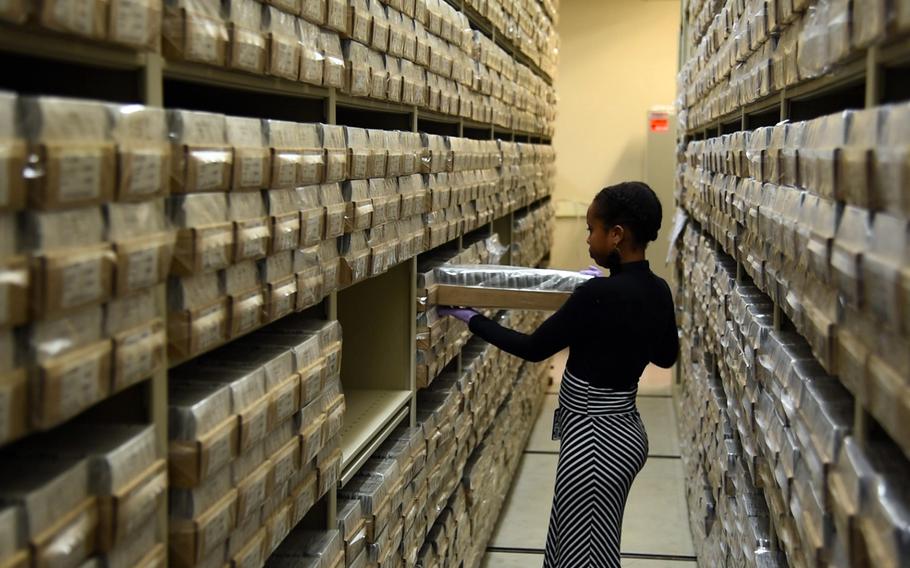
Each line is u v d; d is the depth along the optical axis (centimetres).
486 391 388
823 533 143
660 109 776
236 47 135
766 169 203
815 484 149
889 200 108
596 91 850
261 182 143
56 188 92
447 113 301
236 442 134
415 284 274
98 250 99
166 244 114
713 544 317
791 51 184
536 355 262
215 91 189
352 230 194
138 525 111
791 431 177
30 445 109
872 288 115
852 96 208
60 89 118
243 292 142
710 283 338
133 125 107
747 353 238
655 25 834
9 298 87
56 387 93
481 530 380
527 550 405
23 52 101
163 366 120
